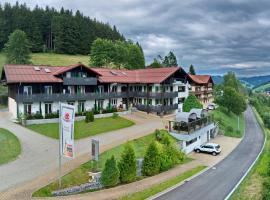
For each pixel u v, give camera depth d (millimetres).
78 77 57875
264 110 129375
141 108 68125
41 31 150500
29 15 145250
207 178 35250
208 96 114750
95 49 97188
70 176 28938
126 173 30734
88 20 172125
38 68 56625
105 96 63406
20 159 33281
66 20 143375
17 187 26078
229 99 85938
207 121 58719
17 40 101625
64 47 141625
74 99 58000
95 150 30859
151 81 65625
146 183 31422
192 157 46750
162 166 36500
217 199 28281
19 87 52156
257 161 45250
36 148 37438
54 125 49969
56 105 56188
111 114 60562
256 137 67938
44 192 25578
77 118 55156
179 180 33562
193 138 49719
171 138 46250
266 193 28750
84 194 27047
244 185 32844
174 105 69188
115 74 68000
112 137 44406
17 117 52375
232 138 64250
